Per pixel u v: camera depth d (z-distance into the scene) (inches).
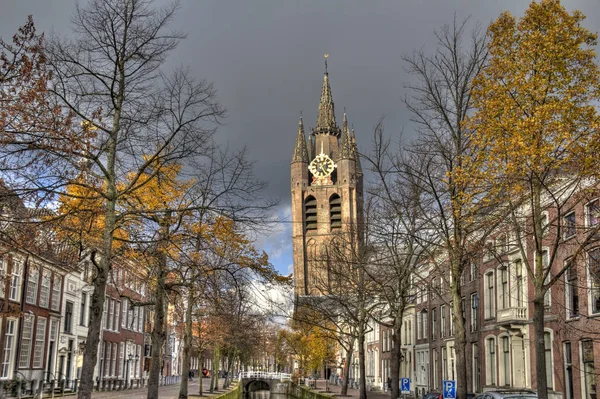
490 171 617.6
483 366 1443.2
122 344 2122.3
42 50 581.3
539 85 606.9
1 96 549.3
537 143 571.8
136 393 1774.1
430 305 1945.1
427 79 783.7
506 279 1347.2
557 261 1099.3
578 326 1043.9
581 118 580.4
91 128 633.0
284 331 3494.1
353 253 1190.9
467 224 739.4
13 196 571.2
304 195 5275.6
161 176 760.3
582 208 901.8
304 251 5113.2
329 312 1541.6
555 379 1111.0
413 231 911.0
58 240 695.1
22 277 1306.6
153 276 965.8
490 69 655.8
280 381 3713.1
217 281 835.4
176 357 3850.9
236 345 2145.7
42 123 560.4
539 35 615.2
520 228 644.1
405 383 1268.5
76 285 1688.0
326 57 5900.6
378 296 1369.3
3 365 1245.1
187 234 761.0
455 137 754.2
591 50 610.5
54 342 1533.0
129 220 745.0
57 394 1498.5
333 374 3809.1
